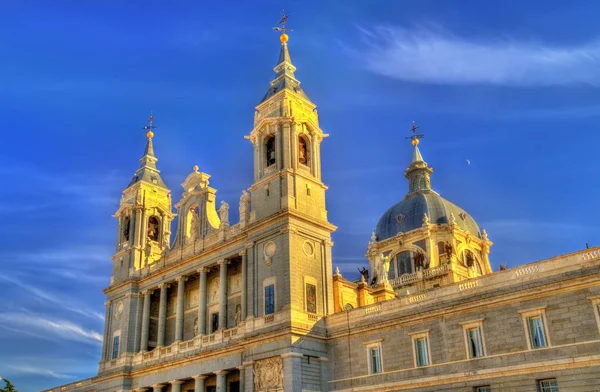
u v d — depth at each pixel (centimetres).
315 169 6744
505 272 4766
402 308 5403
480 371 4678
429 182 11719
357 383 5538
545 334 4403
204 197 7638
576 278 4303
